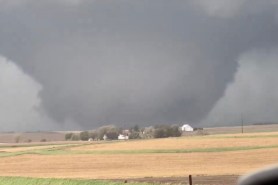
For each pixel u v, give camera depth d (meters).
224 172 149.00
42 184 100.88
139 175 143.88
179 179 115.31
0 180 112.00
